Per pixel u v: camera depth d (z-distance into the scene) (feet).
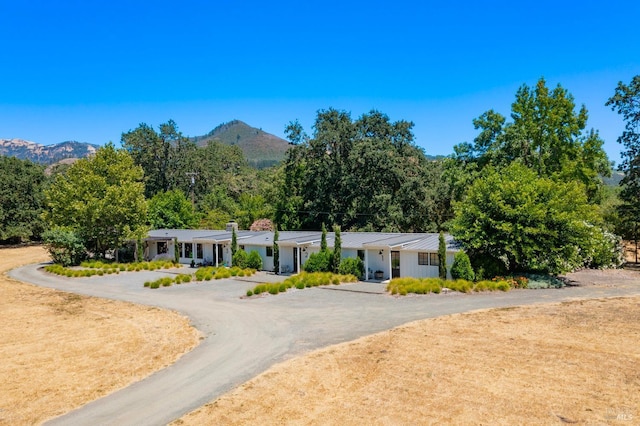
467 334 50.31
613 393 33.17
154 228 192.03
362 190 156.35
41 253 186.19
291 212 180.14
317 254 103.91
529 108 130.31
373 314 62.80
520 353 43.01
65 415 33.01
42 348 52.21
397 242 99.76
